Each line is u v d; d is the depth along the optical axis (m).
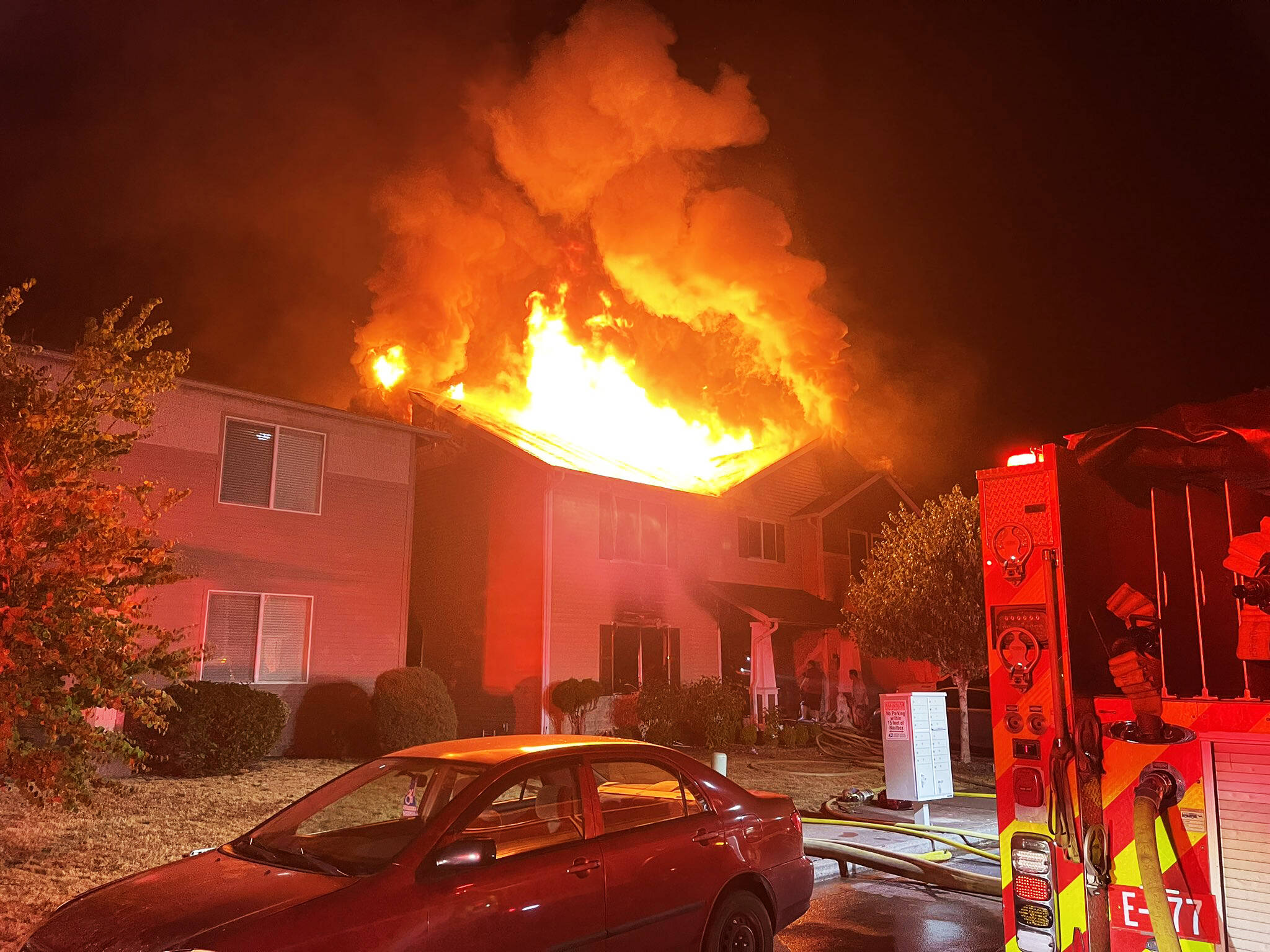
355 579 16.84
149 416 8.12
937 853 8.68
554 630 19.03
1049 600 3.55
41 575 6.83
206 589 14.95
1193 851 3.10
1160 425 3.54
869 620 18.48
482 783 4.27
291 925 3.45
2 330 7.73
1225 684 3.53
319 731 15.88
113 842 8.20
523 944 3.96
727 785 5.24
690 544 22.39
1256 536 3.21
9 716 6.59
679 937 4.58
